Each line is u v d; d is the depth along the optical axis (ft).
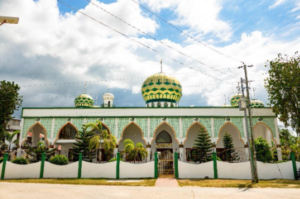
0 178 57.31
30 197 30.76
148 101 106.22
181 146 79.66
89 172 59.47
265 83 77.41
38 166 59.67
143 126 81.66
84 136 74.64
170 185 46.57
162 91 103.71
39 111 83.05
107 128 81.66
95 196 32.53
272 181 53.98
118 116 82.48
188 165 59.72
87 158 73.46
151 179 56.03
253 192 37.58
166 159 75.20
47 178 57.93
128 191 37.32
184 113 83.05
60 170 59.62
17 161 63.46
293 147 87.45
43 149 74.08
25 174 58.90
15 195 32.04
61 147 86.79
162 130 91.15
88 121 82.28
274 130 82.17
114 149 79.15
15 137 118.52
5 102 77.20
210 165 59.98
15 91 80.12
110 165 59.72
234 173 59.26
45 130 81.56
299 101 70.38
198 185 46.52
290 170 60.29
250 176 58.90
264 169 59.98
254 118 83.10
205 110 83.56
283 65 74.18
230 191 38.70
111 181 52.49
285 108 72.79
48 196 31.71
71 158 84.99
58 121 82.38
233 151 80.38
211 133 81.30
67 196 32.04
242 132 81.46
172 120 82.17
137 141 90.48
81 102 115.03
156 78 105.19
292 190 40.42
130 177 58.85
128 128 91.81
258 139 78.69
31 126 81.61
